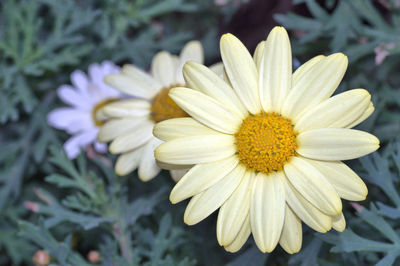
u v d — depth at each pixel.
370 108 0.26
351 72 0.35
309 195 0.25
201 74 0.26
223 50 0.26
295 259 0.29
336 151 0.25
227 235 0.25
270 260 0.32
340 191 0.25
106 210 0.32
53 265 0.31
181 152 0.25
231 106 0.26
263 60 0.26
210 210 0.25
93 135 0.37
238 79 0.26
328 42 0.35
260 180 0.26
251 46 0.36
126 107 0.31
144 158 0.30
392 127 0.34
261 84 0.26
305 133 0.25
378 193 0.32
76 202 0.32
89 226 0.31
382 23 0.34
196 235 0.34
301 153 0.26
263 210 0.25
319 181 0.25
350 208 0.31
